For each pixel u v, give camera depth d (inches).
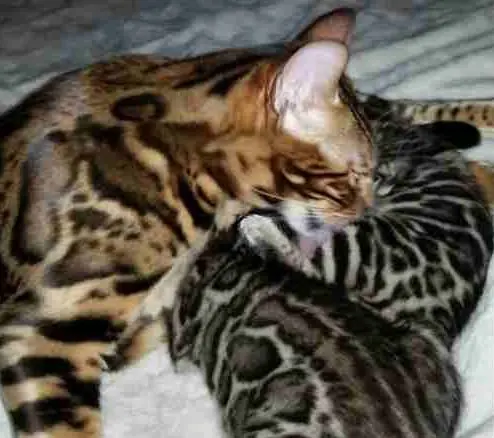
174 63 23.4
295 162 22.3
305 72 21.0
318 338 22.8
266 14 38.0
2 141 22.4
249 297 24.3
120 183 21.7
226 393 23.5
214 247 25.4
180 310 25.4
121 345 25.0
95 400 22.5
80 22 38.9
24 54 36.9
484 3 37.8
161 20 38.7
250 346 23.3
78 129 22.0
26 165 21.9
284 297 24.0
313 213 24.0
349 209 24.1
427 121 31.5
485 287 26.6
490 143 31.0
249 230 25.3
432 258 26.0
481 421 23.4
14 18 39.5
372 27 36.8
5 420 24.1
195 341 25.1
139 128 22.0
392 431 21.1
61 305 21.7
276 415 21.7
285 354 22.6
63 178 21.6
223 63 22.9
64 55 36.8
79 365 22.3
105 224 21.6
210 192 22.4
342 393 21.6
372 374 22.0
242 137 21.8
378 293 25.7
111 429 23.9
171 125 22.0
